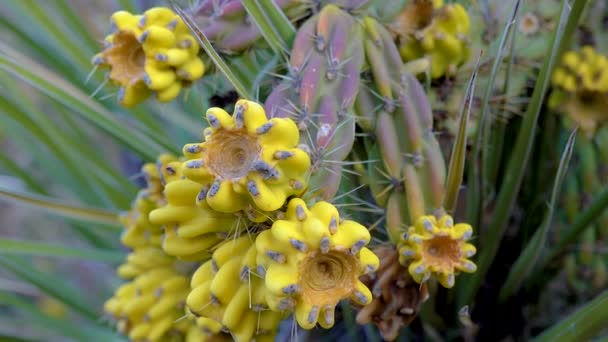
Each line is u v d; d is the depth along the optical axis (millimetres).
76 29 441
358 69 313
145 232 355
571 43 371
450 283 309
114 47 320
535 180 380
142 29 317
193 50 320
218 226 300
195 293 301
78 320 612
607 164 371
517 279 355
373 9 337
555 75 366
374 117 320
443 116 357
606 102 364
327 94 307
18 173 471
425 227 308
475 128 356
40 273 444
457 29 346
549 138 374
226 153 283
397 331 324
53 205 393
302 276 279
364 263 284
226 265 296
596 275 371
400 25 345
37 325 450
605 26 376
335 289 282
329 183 298
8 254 413
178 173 306
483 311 373
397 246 317
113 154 638
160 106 397
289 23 322
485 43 360
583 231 361
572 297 377
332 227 279
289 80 309
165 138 423
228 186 280
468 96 315
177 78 322
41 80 369
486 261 349
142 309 348
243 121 280
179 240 305
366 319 320
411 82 320
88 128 628
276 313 302
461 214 372
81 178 466
